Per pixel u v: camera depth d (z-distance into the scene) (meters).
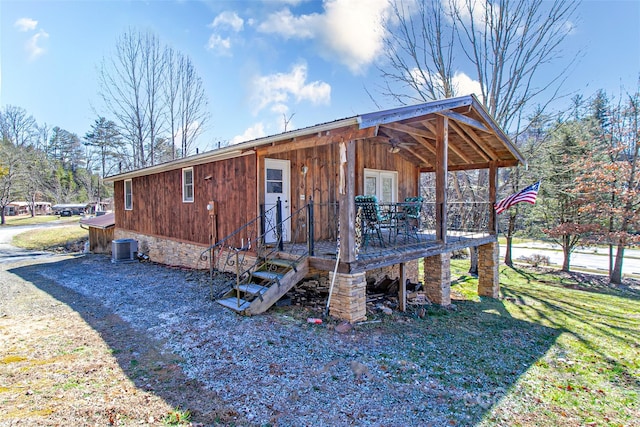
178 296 6.91
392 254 6.20
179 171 10.38
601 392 4.10
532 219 15.42
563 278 13.16
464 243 8.21
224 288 7.20
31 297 7.07
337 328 5.27
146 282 8.38
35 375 3.65
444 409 3.41
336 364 4.16
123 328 5.14
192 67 24.69
